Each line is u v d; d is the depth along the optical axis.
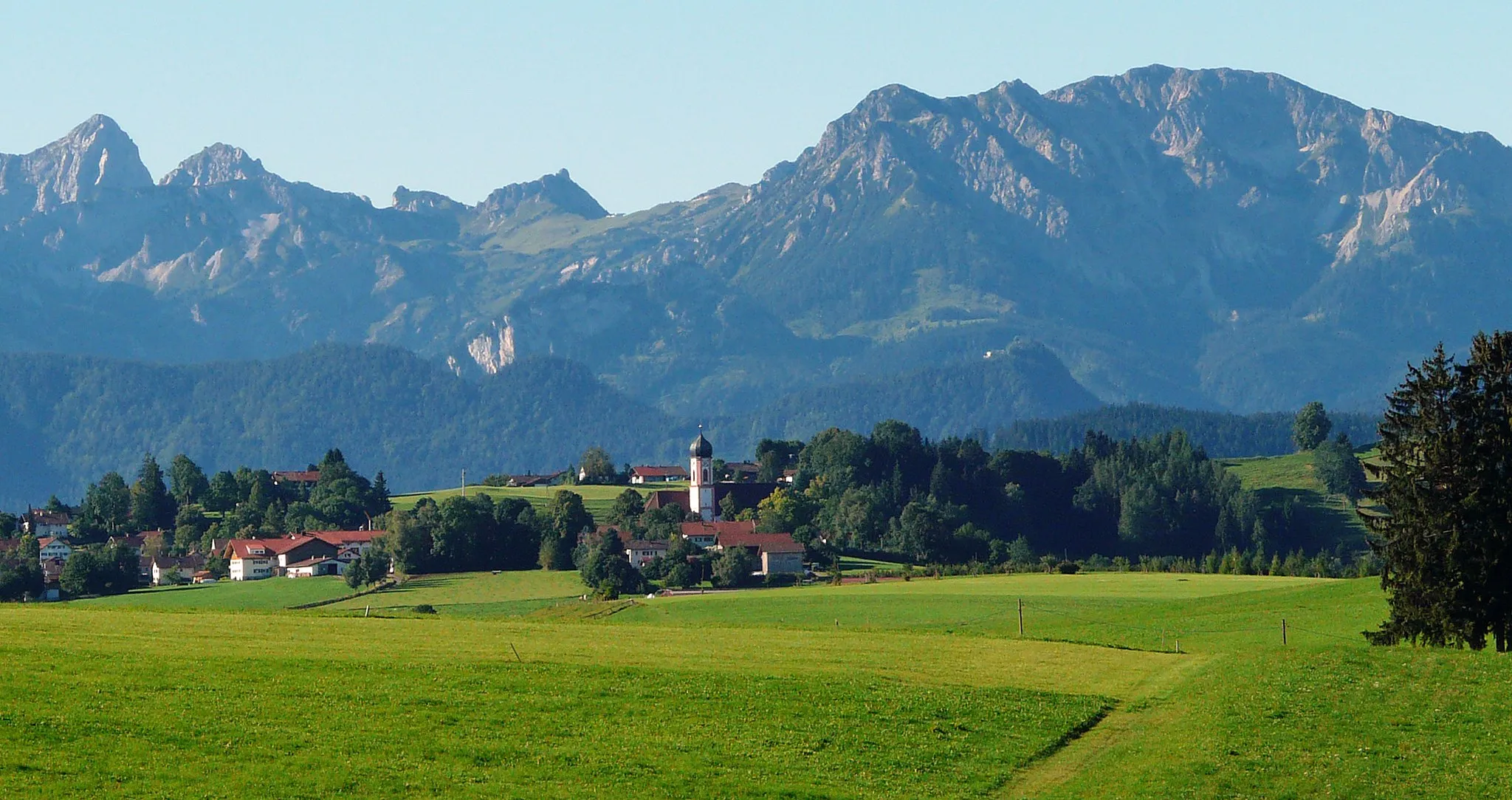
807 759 70.75
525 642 95.75
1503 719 78.94
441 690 79.75
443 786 64.88
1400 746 74.31
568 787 65.44
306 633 97.12
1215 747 73.81
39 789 62.00
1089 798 67.00
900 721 77.44
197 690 77.62
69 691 76.00
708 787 66.25
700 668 87.94
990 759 72.25
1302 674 88.81
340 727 72.38
